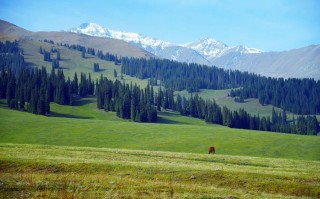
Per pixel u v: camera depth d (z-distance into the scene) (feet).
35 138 360.07
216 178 120.26
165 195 87.25
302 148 340.18
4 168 120.88
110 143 347.36
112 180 104.12
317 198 104.37
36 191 86.12
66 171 121.80
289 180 122.11
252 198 92.07
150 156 178.40
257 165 168.96
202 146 341.00
